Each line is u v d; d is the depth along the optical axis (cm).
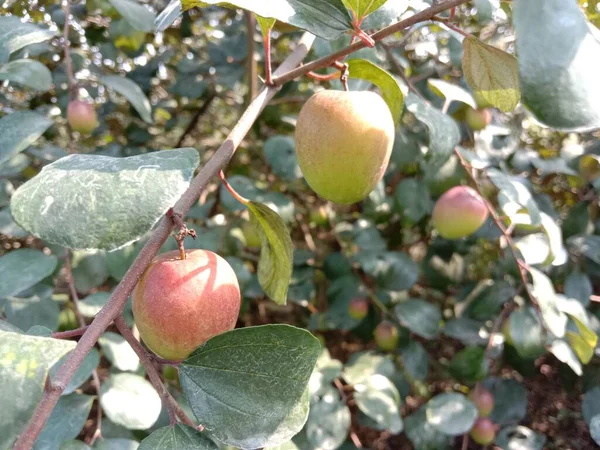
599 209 38
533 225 25
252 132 42
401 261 35
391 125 16
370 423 31
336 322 37
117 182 11
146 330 13
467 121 34
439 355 47
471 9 39
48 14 39
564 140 43
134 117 44
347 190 16
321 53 27
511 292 34
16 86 38
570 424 44
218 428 12
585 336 27
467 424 30
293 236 45
